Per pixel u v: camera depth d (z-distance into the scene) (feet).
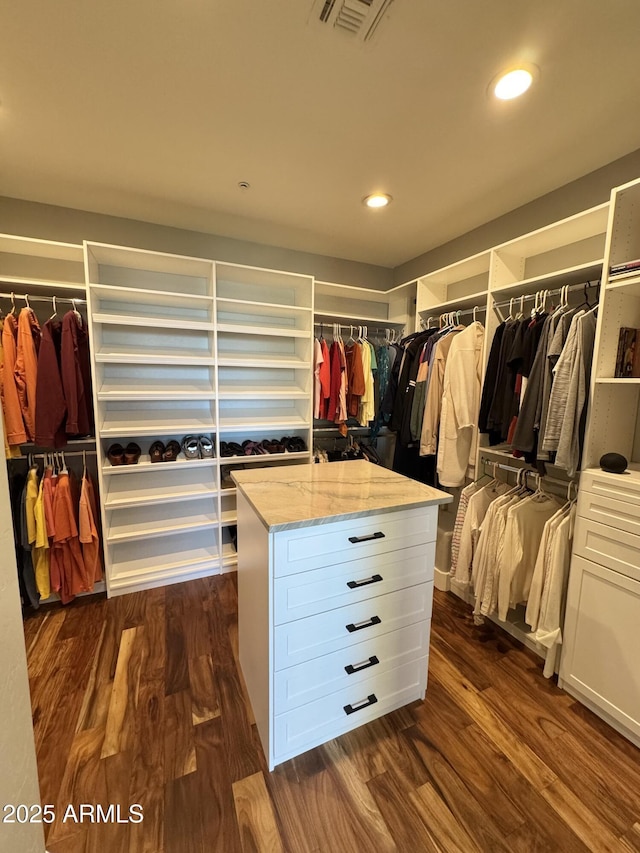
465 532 6.81
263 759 4.17
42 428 6.40
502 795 3.86
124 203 7.32
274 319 9.56
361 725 4.61
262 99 4.59
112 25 3.59
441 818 3.64
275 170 6.15
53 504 6.64
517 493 6.49
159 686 5.15
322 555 3.97
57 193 6.92
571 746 4.42
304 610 3.97
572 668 5.11
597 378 4.90
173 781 3.93
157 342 8.40
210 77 4.25
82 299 7.52
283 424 8.84
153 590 7.61
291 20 3.54
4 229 7.11
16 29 3.62
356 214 7.72
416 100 4.57
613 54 3.87
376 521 4.24
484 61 3.99
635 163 5.54
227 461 8.21
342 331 10.91
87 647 5.92
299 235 8.86
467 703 4.99
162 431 7.61
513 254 6.99
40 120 4.97
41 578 6.73
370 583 4.33
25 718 2.85
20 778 2.74
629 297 5.02
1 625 2.56
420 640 4.86
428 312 9.08
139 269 8.09
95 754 4.19
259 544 4.04
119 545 8.41
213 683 5.20
